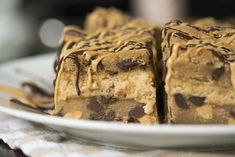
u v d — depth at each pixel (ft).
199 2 2.99
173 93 0.82
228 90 0.81
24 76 1.27
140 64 0.85
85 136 0.79
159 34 1.09
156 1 2.72
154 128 0.70
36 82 1.23
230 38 0.87
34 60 1.37
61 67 0.87
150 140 0.74
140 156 0.76
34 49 2.55
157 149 0.78
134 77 0.86
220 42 0.87
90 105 0.88
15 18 2.90
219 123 0.82
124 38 0.97
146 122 0.86
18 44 2.58
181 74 0.82
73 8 2.97
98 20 1.31
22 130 0.89
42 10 2.99
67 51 0.91
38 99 1.11
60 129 0.81
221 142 0.74
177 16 2.62
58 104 0.89
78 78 0.87
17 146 0.82
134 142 0.76
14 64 1.34
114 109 0.87
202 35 0.90
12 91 1.13
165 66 0.86
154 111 0.86
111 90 0.87
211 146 0.76
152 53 0.88
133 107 0.87
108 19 1.30
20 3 3.07
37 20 2.92
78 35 1.06
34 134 0.86
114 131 0.72
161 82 0.91
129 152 0.78
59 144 0.81
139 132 0.70
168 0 2.71
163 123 0.88
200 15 2.91
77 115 0.88
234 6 2.97
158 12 2.72
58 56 1.06
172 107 0.83
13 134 0.86
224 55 0.82
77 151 0.78
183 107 0.83
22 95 1.12
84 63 0.87
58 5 2.99
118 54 0.86
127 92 0.86
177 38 0.86
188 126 0.70
